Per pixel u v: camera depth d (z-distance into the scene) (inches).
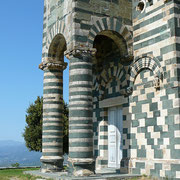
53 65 851.4
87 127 667.4
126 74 772.6
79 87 678.5
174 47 649.0
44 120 843.4
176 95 631.2
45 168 808.9
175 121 626.5
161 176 637.9
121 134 809.5
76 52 684.7
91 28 716.0
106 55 864.3
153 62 695.7
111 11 751.1
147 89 706.8
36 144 1529.3
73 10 706.2
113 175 659.4
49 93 850.8
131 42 767.1
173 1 665.0
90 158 658.2
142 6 772.0
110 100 837.8
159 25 695.7
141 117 714.8
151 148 678.5
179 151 611.2
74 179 602.9
